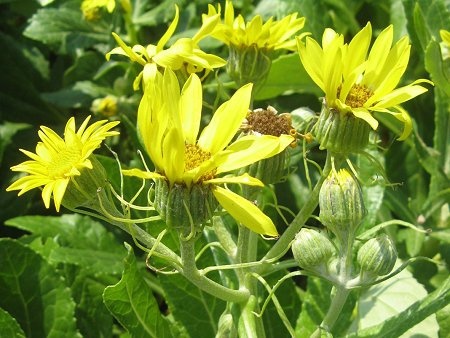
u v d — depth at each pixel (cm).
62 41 33
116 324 27
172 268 22
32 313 23
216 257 23
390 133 30
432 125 30
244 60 21
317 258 17
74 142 16
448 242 25
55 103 32
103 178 17
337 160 18
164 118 14
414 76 30
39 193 32
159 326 19
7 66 36
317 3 28
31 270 23
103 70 32
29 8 36
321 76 17
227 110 15
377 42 17
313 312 23
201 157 15
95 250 26
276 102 31
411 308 19
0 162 31
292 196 28
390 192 26
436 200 26
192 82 16
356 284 17
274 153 15
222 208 16
